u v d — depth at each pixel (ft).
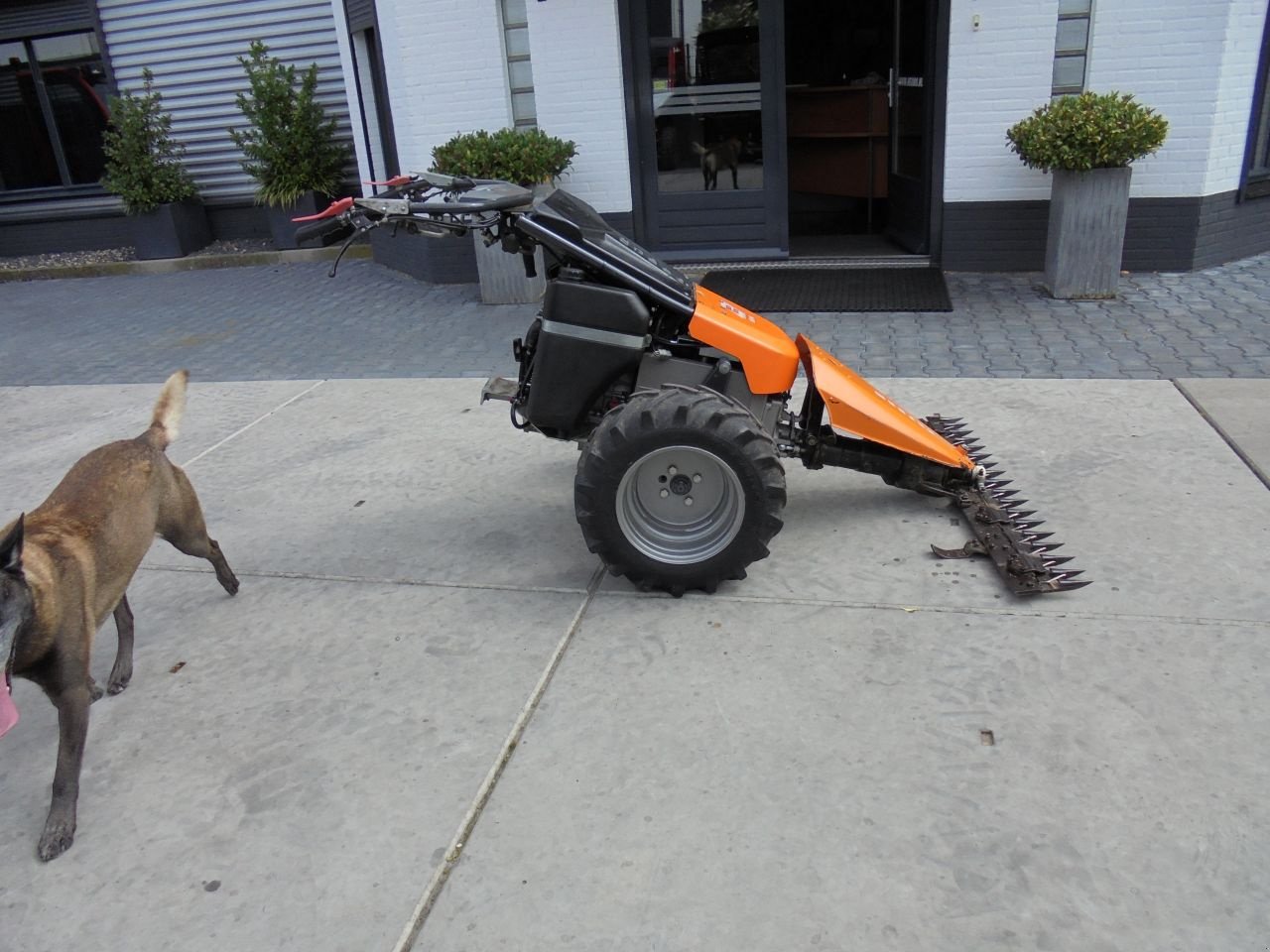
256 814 9.46
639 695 10.80
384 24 29.17
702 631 11.96
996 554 12.84
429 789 9.61
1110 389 18.81
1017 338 22.17
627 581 13.30
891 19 30.42
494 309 28.32
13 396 23.62
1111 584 12.32
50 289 36.47
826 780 9.35
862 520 14.49
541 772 9.73
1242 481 14.79
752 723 10.22
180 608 13.41
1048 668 10.77
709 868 8.45
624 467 12.06
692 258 29.68
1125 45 24.99
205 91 39.24
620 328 12.81
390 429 19.48
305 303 30.78
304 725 10.72
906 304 24.85
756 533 12.19
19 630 8.46
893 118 30.66
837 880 8.25
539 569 13.75
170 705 11.26
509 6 28.37
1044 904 7.90
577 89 28.43
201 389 22.95
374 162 34.09
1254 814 8.63
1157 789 8.98
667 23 27.73
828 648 11.42
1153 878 8.07
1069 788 9.06
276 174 37.22
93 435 20.45
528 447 18.10
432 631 12.39
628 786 9.45
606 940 7.84
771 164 28.50
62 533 9.70
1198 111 25.14
